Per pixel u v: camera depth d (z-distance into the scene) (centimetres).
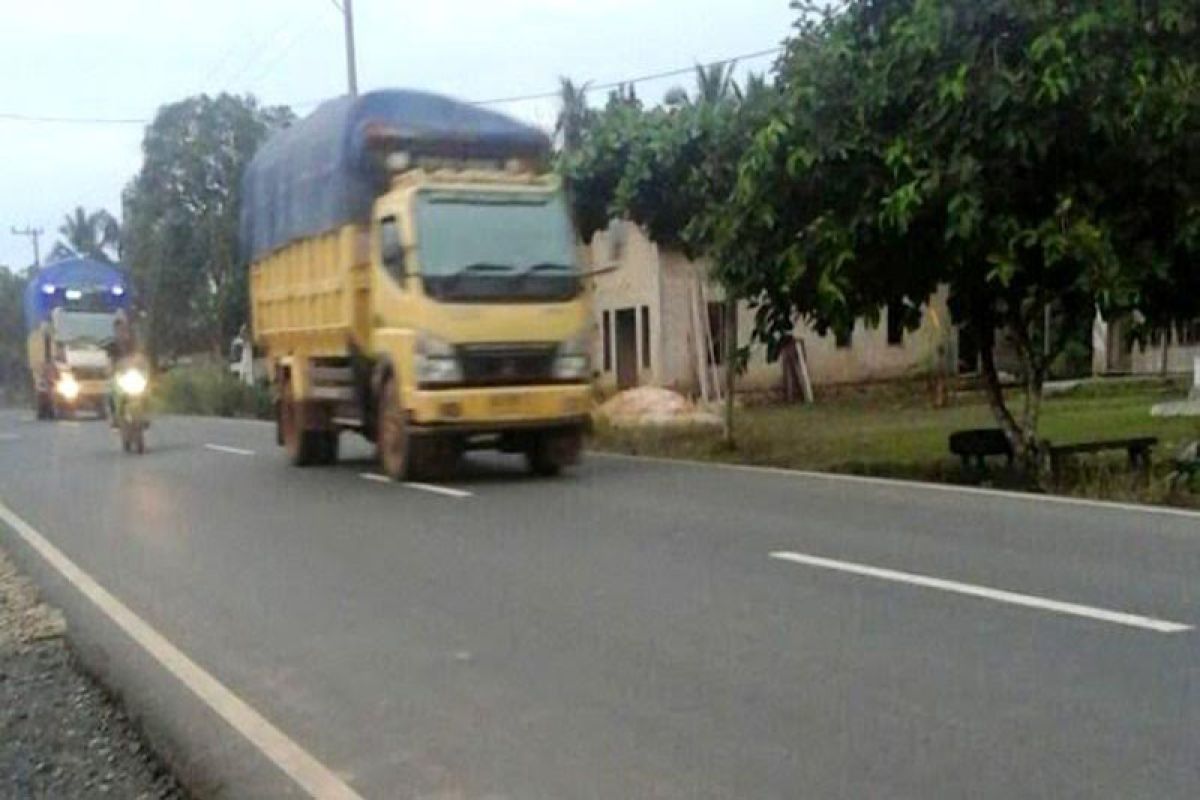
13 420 4228
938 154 1403
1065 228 1376
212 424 3228
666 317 3491
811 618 766
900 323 1638
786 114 1491
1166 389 3148
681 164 1961
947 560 923
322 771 559
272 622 834
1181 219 1407
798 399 3541
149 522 1316
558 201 1522
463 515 1245
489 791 523
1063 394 3116
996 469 1569
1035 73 1334
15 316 7569
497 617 810
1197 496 1272
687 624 766
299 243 1803
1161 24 1347
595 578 912
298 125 1852
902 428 2400
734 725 583
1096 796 484
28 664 790
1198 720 564
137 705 678
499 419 1456
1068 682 622
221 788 554
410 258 1441
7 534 1299
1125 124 1334
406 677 689
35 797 557
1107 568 877
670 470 1606
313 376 1786
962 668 652
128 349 2373
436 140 1588
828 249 1488
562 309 1481
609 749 561
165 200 5775
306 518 1276
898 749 542
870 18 1502
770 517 1159
